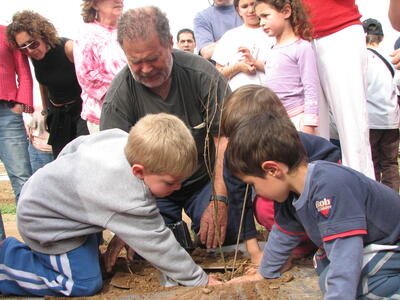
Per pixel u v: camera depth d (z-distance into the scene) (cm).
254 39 408
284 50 354
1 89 379
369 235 200
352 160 339
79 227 238
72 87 393
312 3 341
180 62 288
